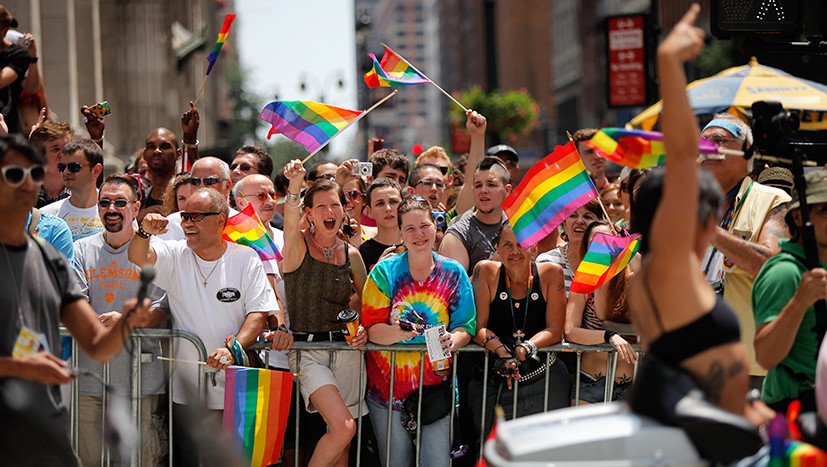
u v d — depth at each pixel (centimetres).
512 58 15388
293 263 1080
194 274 1062
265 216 1253
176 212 1227
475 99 4278
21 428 762
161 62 3225
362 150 5231
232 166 1434
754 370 992
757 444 607
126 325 761
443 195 1542
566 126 13375
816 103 1714
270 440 1034
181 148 1442
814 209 805
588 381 1109
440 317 1062
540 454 608
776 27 1273
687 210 633
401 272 1066
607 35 2372
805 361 804
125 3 3203
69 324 793
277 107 1263
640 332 668
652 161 794
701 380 632
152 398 1054
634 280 671
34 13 2088
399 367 1072
